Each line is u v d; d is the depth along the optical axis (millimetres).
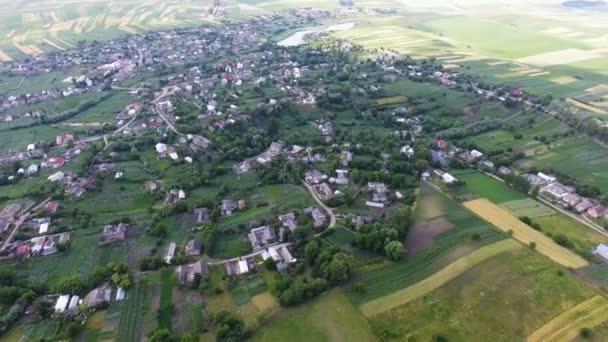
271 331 115062
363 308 121375
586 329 110875
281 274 136375
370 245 144750
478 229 155875
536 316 117062
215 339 113312
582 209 167875
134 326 118750
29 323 120625
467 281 130125
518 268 134750
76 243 154125
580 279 130250
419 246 147750
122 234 157375
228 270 138125
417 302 123125
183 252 148125
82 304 125500
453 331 113438
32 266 143250
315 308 121625
